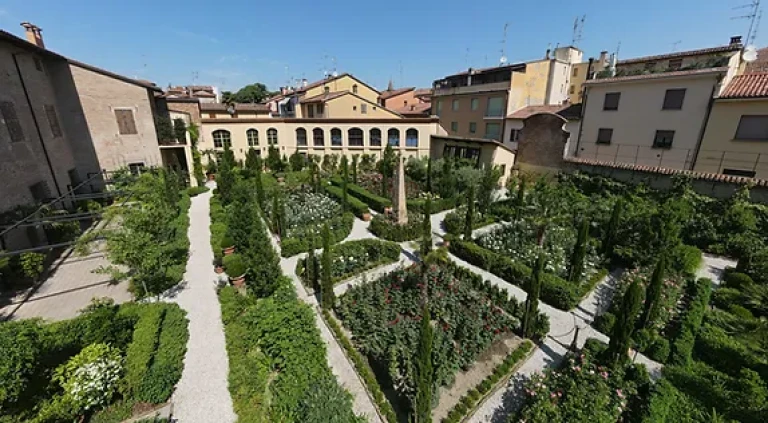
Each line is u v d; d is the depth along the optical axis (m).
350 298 11.29
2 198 14.18
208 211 22.62
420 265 12.91
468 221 15.91
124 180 21.33
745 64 24.42
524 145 27.66
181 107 35.66
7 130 15.19
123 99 24.05
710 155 21.03
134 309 9.95
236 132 35.12
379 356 8.81
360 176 30.62
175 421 7.39
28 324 7.45
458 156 30.97
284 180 29.88
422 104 51.81
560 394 7.28
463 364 8.62
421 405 6.68
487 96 35.81
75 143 22.45
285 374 7.41
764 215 15.13
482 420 7.48
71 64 21.77
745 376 7.90
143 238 10.96
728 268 13.44
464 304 11.09
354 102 38.44
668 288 11.43
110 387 7.38
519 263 13.66
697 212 17.03
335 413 6.43
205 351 9.39
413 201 21.91
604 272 13.50
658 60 27.22
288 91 61.28
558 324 10.74
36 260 12.87
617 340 7.91
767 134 18.89
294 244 15.65
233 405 7.69
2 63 15.59
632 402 7.32
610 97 25.42
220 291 12.16
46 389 7.23
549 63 35.16
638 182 20.78
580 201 19.72
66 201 19.98
